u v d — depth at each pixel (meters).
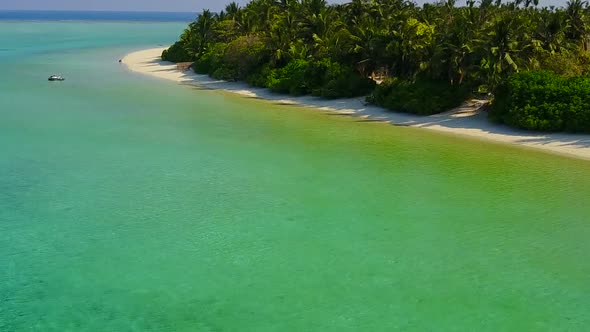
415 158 34.69
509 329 16.20
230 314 16.83
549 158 34.69
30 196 26.81
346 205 26.12
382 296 17.94
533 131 40.81
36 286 18.25
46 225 23.33
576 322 16.59
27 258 20.27
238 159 34.06
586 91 38.88
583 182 29.81
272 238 22.28
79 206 25.56
